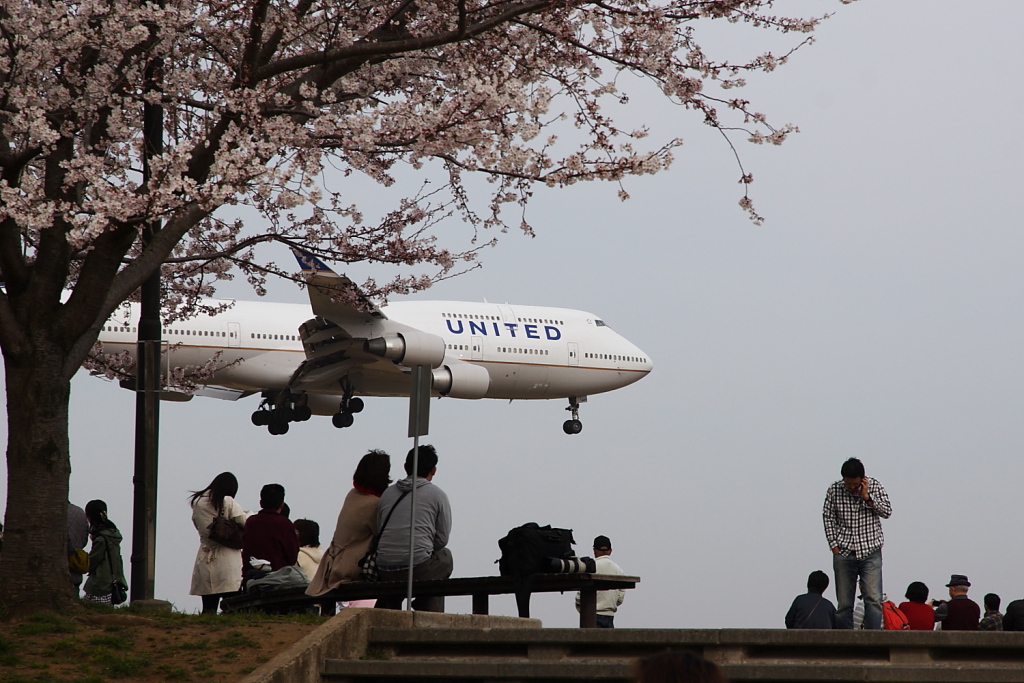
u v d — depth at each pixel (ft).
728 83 139.74
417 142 133.08
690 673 43.29
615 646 98.99
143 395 144.77
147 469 142.41
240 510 154.20
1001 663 93.76
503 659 100.83
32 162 157.07
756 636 95.96
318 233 166.50
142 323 147.84
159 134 144.77
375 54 134.82
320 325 393.09
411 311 446.19
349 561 130.52
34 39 130.00
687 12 138.92
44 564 121.49
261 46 135.13
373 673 96.94
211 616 119.55
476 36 144.05
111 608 124.98
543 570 123.65
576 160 135.54
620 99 145.89
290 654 96.22
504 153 135.85
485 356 448.65
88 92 137.28
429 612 115.44
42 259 127.75
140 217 122.52
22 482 123.34
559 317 475.31
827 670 89.92
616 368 475.31
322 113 136.46
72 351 127.75
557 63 144.87
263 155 124.16
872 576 137.69
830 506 139.85
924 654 94.38
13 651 103.65
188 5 140.87
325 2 140.36
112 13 133.90
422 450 130.00
